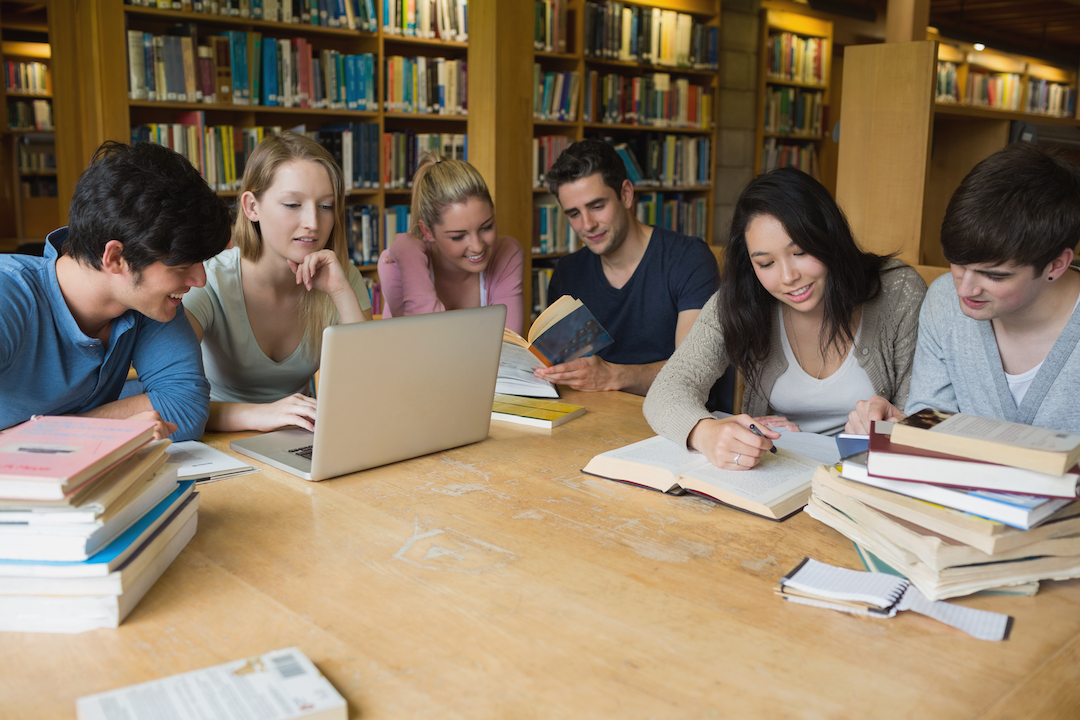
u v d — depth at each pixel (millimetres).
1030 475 919
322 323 1981
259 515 1198
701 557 1067
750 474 1319
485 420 1586
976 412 1452
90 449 926
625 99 5703
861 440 1144
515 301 2645
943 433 981
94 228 1221
